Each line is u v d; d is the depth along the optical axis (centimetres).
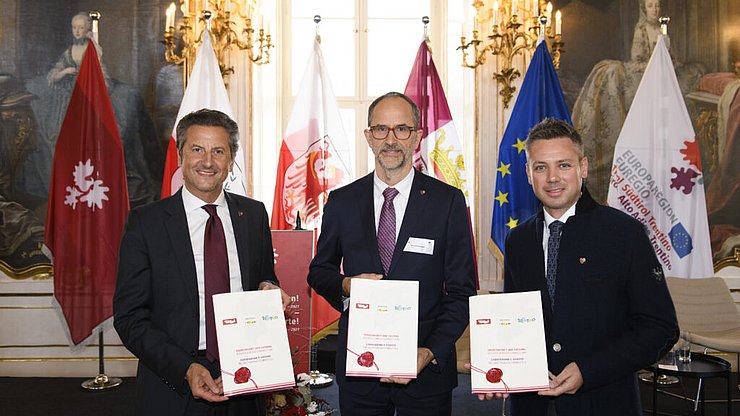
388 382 213
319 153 499
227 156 208
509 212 476
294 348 370
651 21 541
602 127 538
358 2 586
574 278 191
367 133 224
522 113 479
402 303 193
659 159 487
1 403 453
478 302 183
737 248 544
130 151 532
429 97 498
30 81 529
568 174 190
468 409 433
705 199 533
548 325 193
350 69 590
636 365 178
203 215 212
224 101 472
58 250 462
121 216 471
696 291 473
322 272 227
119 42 532
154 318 201
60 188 465
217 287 201
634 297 188
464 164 504
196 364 186
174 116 533
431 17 587
